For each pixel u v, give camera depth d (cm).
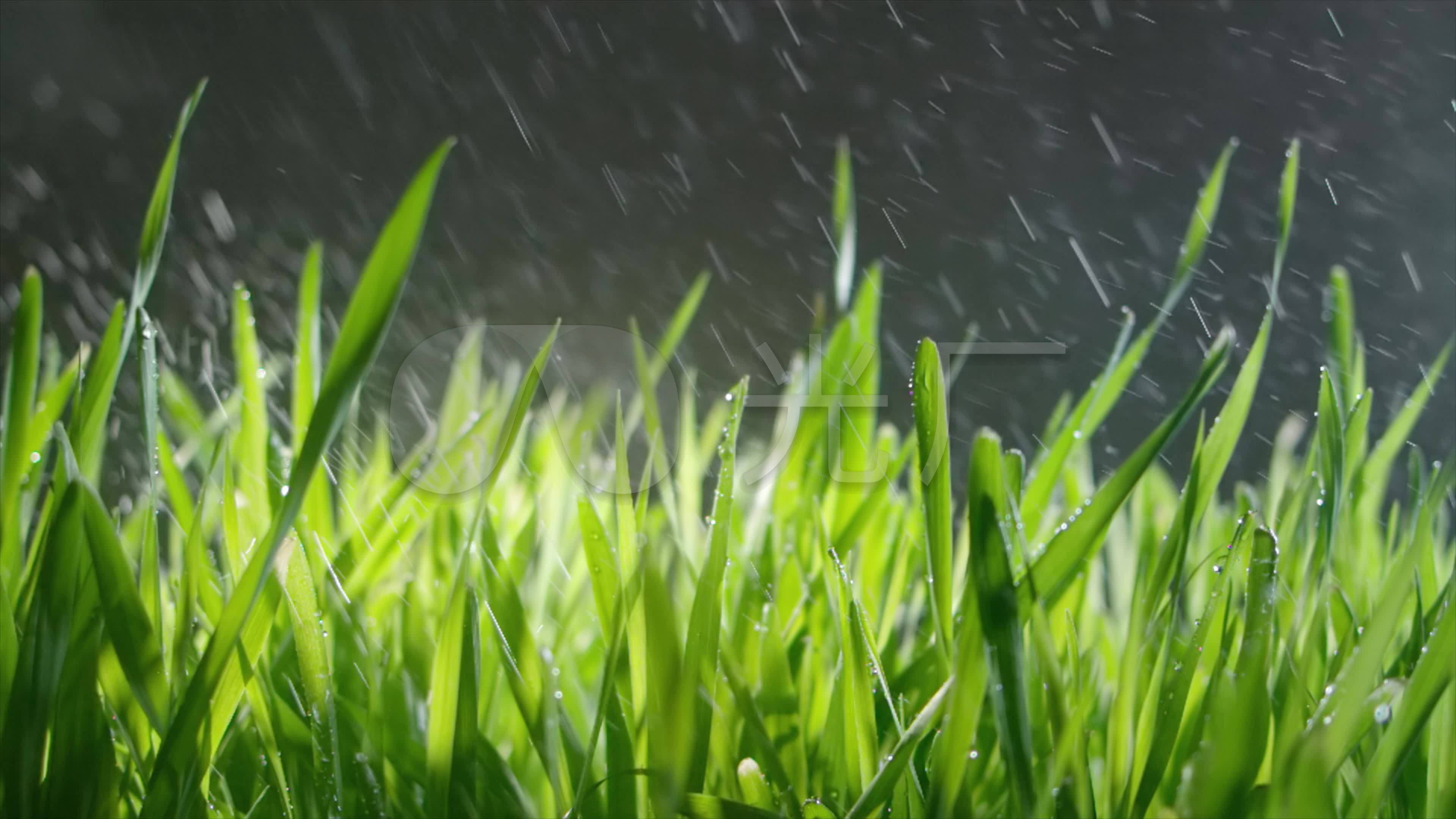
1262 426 390
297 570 76
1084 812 75
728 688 79
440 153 72
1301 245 531
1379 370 467
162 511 86
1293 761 72
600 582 78
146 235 77
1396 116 547
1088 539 76
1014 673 74
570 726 78
